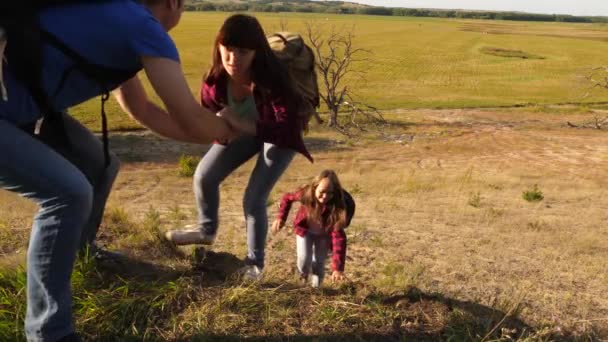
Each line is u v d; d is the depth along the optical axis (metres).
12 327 3.03
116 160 3.60
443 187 17.39
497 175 23.09
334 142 34.25
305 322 3.53
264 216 3.96
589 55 105.88
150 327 3.27
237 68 3.26
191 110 2.46
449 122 43.09
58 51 2.24
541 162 28.66
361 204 13.07
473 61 92.19
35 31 2.19
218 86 3.46
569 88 66.38
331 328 3.49
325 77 39.41
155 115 2.79
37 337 2.61
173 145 30.80
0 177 2.37
